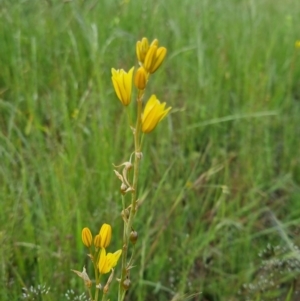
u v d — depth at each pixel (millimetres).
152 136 700
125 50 828
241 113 766
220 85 819
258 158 709
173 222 576
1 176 564
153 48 250
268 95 792
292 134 767
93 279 493
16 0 820
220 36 921
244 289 542
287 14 1177
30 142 632
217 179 671
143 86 249
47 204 533
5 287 440
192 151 676
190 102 764
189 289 522
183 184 637
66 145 604
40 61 771
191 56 892
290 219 650
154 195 575
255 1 1127
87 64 780
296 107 838
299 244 593
